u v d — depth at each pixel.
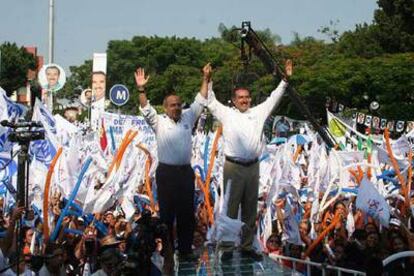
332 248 15.95
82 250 14.16
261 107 13.34
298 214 17.69
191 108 13.00
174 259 12.91
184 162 12.76
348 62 57.16
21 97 49.00
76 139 20.53
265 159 19.38
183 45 92.50
